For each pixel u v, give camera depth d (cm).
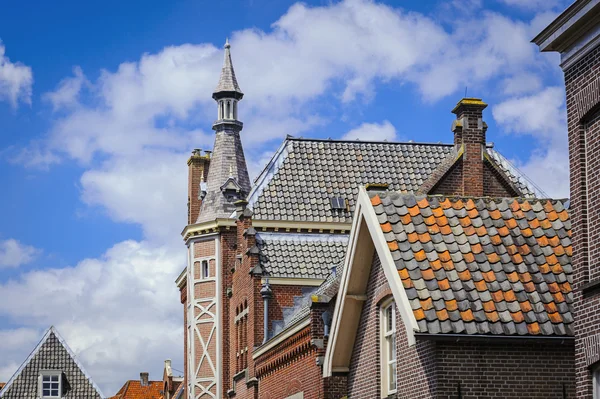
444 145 5338
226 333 5556
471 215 2417
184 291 6444
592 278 1950
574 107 2016
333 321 2805
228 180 5862
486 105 4088
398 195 2464
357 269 2658
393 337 2558
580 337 1966
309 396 3516
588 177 1981
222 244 5653
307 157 5144
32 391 7706
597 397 1922
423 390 2264
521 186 4756
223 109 6122
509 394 2186
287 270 4541
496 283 2252
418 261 2289
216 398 5512
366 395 2670
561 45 2045
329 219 4825
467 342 2191
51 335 7894
